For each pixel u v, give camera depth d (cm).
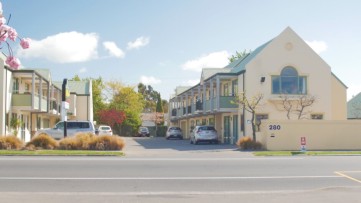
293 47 3359
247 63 3341
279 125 2680
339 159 1972
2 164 1681
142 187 1222
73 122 3131
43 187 1204
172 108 6756
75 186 1227
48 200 997
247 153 2344
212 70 4156
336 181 1338
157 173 1492
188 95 5188
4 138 2417
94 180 1334
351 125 2752
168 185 1257
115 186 1234
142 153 2344
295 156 2173
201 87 4334
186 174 1472
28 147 2414
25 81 3853
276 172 1527
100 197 1048
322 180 1356
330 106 3372
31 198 1018
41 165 1662
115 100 6788
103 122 6462
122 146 2541
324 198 1030
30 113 3994
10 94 3256
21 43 542
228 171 1548
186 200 1014
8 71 3200
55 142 2508
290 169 1605
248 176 1434
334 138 2736
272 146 2664
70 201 991
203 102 4025
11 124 3253
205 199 1028
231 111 3509
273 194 1102
